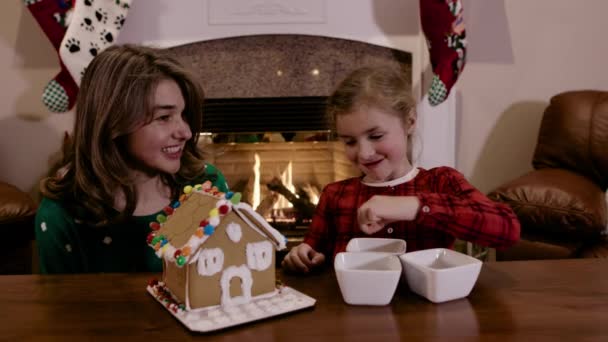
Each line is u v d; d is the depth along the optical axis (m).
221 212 0.60
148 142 0.89
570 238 1.67
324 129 2.19
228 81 2.16
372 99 0.88
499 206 0.84
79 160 0.93
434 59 1.95
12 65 2.17
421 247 0.95
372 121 0.88
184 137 0.91
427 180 1.00
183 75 0.94
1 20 2.14
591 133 1.93
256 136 2.21
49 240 0.95
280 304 0.62
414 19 2.09
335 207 1.04
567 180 1.76
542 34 2.23
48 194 0.97
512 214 0.83
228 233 0.61
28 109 2.19
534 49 2.24
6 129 2.20
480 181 2.31
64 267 0.96
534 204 1.67
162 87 0.88
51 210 0.95
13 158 2.22
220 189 1.08
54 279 0.75
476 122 2.28
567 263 0.78
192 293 0.59
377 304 0.62
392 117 0.90
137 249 0.96
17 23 2.14
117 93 0.87
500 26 2.23
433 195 0.79
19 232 1.85
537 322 0.55
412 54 2.11
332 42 2.14
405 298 0.64
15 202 1.83
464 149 2.29
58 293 0.68
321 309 0.61
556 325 0.54
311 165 2.27
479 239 0.79
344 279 0.61
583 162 1.93
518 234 0.82
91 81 0.91
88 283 0.73
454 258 0.68
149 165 0.92
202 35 2.08
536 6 2.22
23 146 2.21
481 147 2.29
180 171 1.02
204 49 2.14
